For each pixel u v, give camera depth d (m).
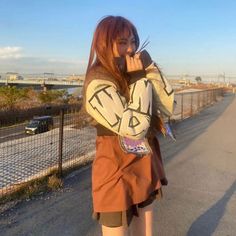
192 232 4.53
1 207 5.17
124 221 2.32
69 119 8.02
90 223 4.70
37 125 8.06
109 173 2.31
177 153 9.62
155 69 2.30
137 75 2.21
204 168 8.01
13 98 29.27
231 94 71.88
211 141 11.87
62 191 5.99
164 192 6.11
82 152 8.52
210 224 4.80
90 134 9.95
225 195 6.06
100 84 2.17
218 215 5.13
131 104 2.15
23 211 5.07
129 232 2.64
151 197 2.52
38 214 4.98
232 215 5.13
